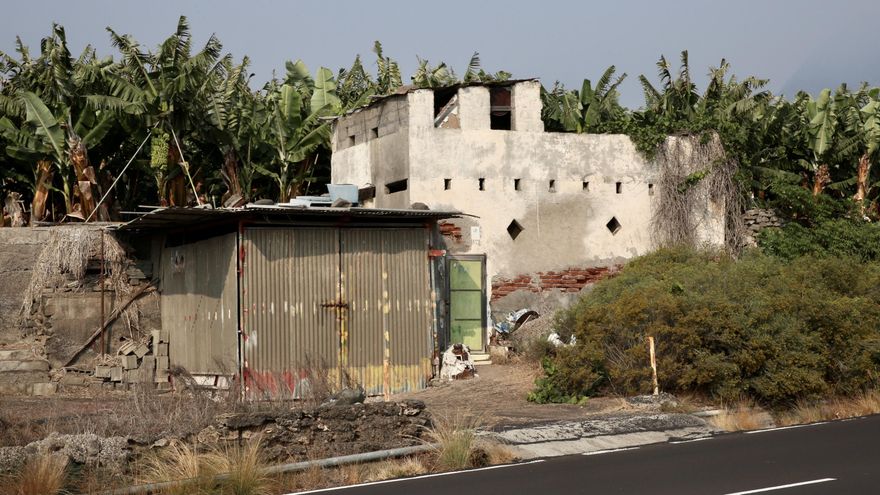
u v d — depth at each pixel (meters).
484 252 23.62
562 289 24.34
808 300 19.33
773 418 17.67
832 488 10.55
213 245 20.06
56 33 27.78
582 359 18.56
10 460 11.71
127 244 22.58
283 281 19.44
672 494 10.45
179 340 21.44
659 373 18.19
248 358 19.00
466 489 11.20
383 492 11.27
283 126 29.25
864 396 19.12
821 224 26.98
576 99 31.41
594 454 14.02
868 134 31.50
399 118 23.86
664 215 25.66
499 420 16.14
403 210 19.81
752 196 28.06
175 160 28.97
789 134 31.16
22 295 21.80
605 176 25.17
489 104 24.20
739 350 18.20
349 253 20.09
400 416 14.25
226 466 12.15
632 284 21.05
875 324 20.47
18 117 28.19
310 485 12.24
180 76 26.95
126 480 11.95
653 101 32.97
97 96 26.41
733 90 32.41
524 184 24.27
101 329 21.69
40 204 27.66
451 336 22.69
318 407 13.81
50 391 20.48
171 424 13.19
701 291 19.58
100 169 29.88
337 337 19.80
